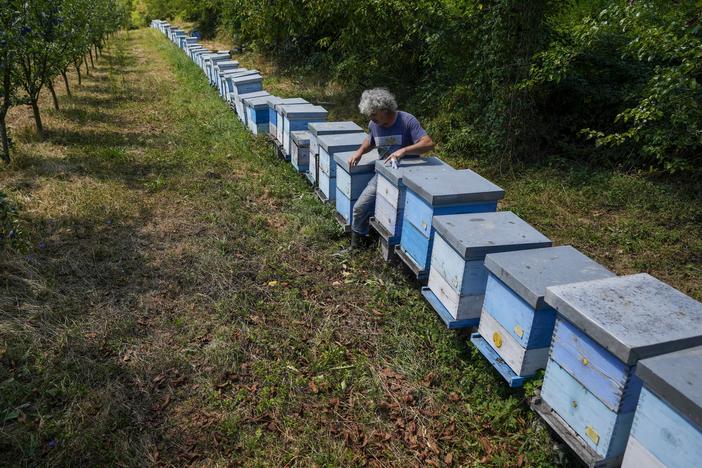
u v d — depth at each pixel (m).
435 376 3.39
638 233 5.67
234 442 2.89
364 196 4.74
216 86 14.12
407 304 4.20
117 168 7.11
